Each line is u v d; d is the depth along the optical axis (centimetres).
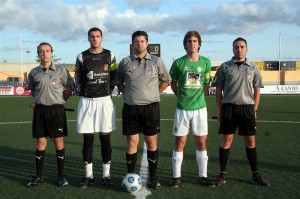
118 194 443
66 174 537
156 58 462
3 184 487
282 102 2072
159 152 686
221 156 485
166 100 2369
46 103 468
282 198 420
